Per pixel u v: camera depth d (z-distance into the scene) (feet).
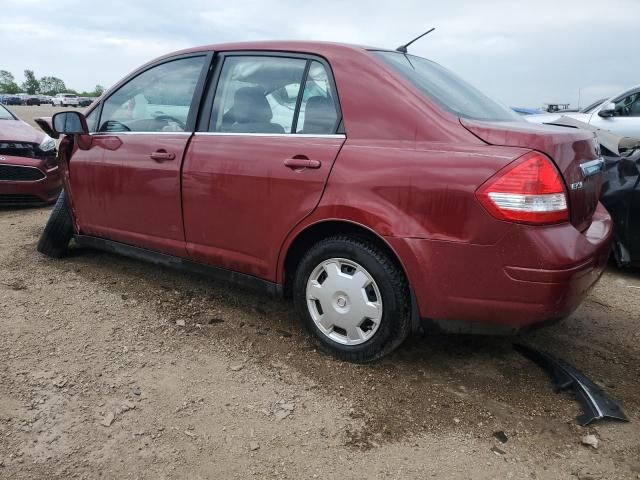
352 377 9.25
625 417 8.32
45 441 7.52
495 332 8.42
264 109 10.33
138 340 10.36
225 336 10.62
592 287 8.90
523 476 7.11
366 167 8.77
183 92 11.59
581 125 16.01
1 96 237.04
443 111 8.72
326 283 9.58
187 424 7.96
